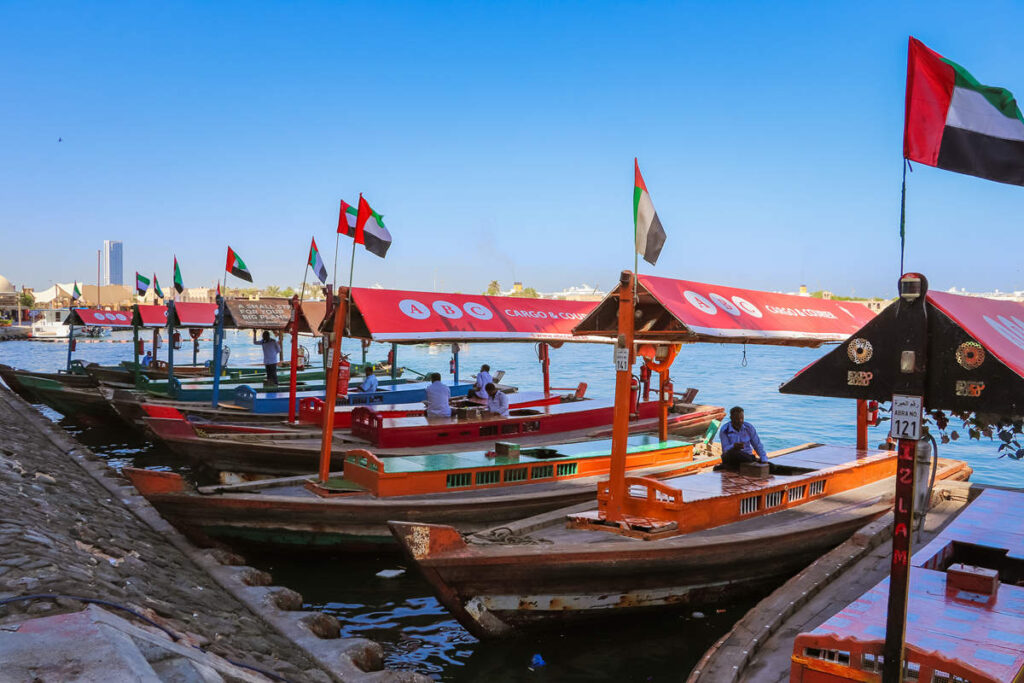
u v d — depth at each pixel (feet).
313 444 46.09
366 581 33.47
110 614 16.37
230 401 71.36
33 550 20.77
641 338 32.53
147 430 64.85
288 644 22.16
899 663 14.62
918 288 14.16
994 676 14.30
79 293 140.46
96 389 77.66
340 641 22.48
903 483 14.38
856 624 17.01
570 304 50.42
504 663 25.49
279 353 80.53
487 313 43.68
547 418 51.39
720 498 29.81
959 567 19.56
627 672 24.90
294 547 33.96
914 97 15.29
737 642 19.93
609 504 29.12
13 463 35.86
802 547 29.73
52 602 16.72
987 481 53.78
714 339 30.94
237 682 15.57
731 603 29.73
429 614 30.12
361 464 36.29
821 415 88.53
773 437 72.74
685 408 65.00
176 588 24.09
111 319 102.01
